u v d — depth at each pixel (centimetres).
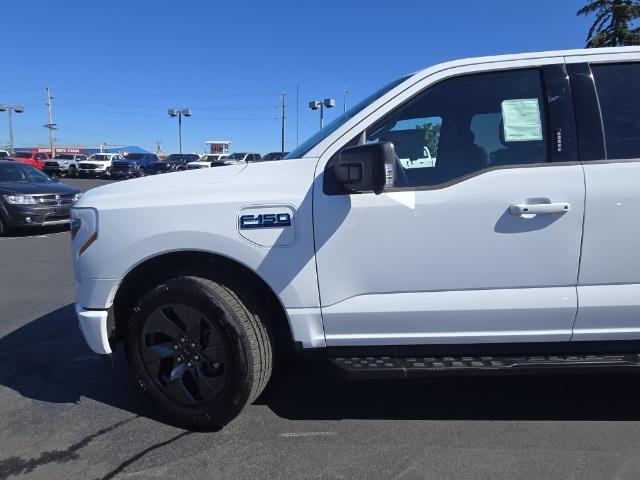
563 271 280
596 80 291
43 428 322
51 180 1284
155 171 3822
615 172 275
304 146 328
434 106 300
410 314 288
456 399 351
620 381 373
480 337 291
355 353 301
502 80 296
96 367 416
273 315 326
